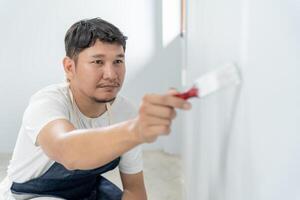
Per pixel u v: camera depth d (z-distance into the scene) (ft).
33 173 3.72
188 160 4.35
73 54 3.26
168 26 8.40
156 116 1.70
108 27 3.20
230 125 1.94
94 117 3.72
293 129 1.20
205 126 2.76
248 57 1.57
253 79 1.52
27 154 3.64
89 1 8.43
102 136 2.07
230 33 1.85
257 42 1.46
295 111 1.18
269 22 1.34
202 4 2.85
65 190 4.00
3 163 8.33
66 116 3.17
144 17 8.54
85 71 3.20
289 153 1.24
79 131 2.34
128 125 1.97
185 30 5.10
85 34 3.13
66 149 2.27
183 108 1.70
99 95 3.29
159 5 8.49
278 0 1.26
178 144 8.77
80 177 3.91
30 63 8.62
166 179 7.47
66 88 3.54
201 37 2.91
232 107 1.87
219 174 2.26
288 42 1.20
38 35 8.49
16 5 8.30
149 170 7.95
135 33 8.61
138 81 8.86
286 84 1.23
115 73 3.22
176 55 8.45
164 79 8.73
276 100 1.31
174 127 8.67
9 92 8.73
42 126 2.81
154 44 8.68
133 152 4.10
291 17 1.17
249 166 1.64
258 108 1.48
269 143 1.39
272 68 1.33
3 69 8.59
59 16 8.43
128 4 8.48
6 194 3.93
